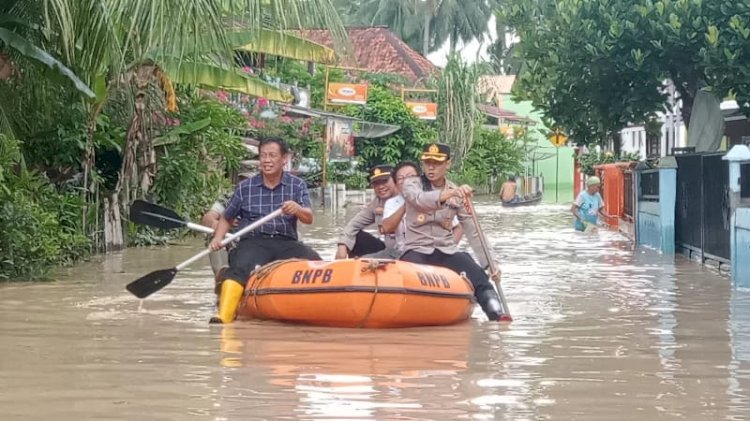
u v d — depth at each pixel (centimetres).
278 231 910
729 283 1141
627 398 554
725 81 1606
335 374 613
